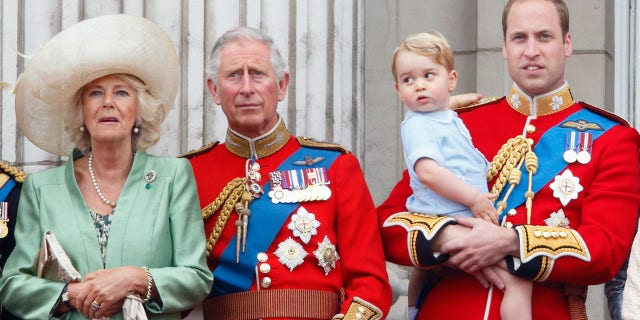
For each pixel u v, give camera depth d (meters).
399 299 24.86
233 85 20.11
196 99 24.48
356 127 26.42
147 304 18.33
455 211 19.64
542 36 20.17
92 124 18.84
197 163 20.78
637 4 26.91
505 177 19.89
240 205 20.02
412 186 20.06
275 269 19.62
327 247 19.73
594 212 19.34
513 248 19.16
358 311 19.25
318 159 20.34
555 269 18.94
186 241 18.88
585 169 19.64
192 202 19.16
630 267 18.06
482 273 19.44
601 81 26.05
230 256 19.86
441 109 20.00
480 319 19.39
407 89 19.98
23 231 18.86
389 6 26.83
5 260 19.36
